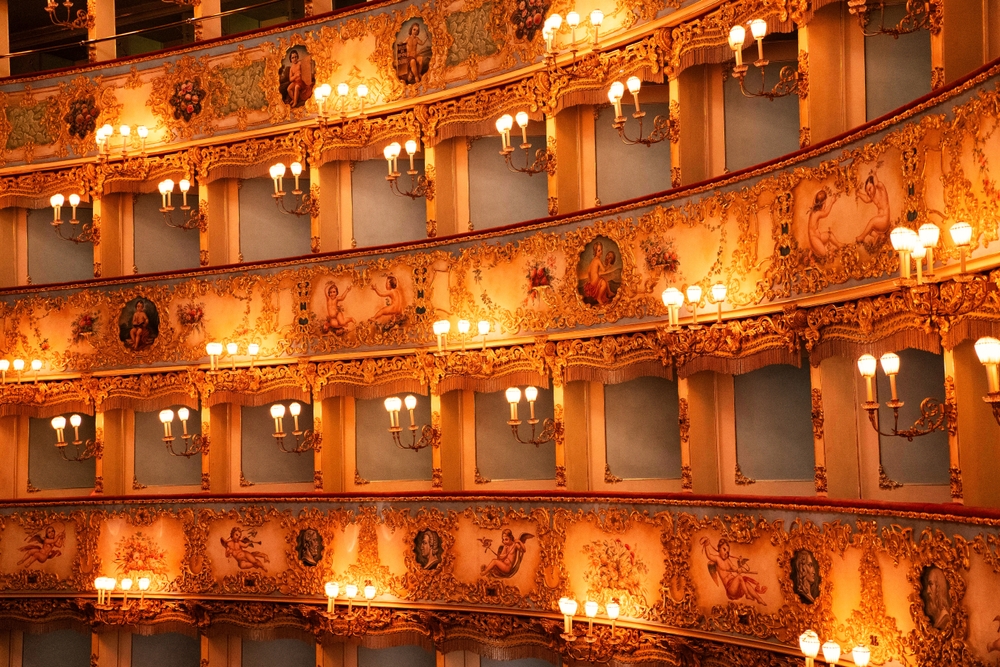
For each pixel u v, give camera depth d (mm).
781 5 20031
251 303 28391
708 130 23156
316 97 27797
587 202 25594
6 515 29250
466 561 24656
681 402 21859
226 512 27641
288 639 29172
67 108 31656
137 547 28297
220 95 30094
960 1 16562
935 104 15547
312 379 27438
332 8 30922
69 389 29953
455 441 26766
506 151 22953
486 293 25188
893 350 16953
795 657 18281
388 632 25547
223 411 29781
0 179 31859
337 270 27406
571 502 23016
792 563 18406
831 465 19016
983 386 15500
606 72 24047
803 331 18984
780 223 19562
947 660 14688
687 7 22156
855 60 19891
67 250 32875
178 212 31938
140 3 36156
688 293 19719
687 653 20438
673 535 20891
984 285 14555
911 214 16266
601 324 23234
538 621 23406
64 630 31328
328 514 26531
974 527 14086
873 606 16375
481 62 26438
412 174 29234
